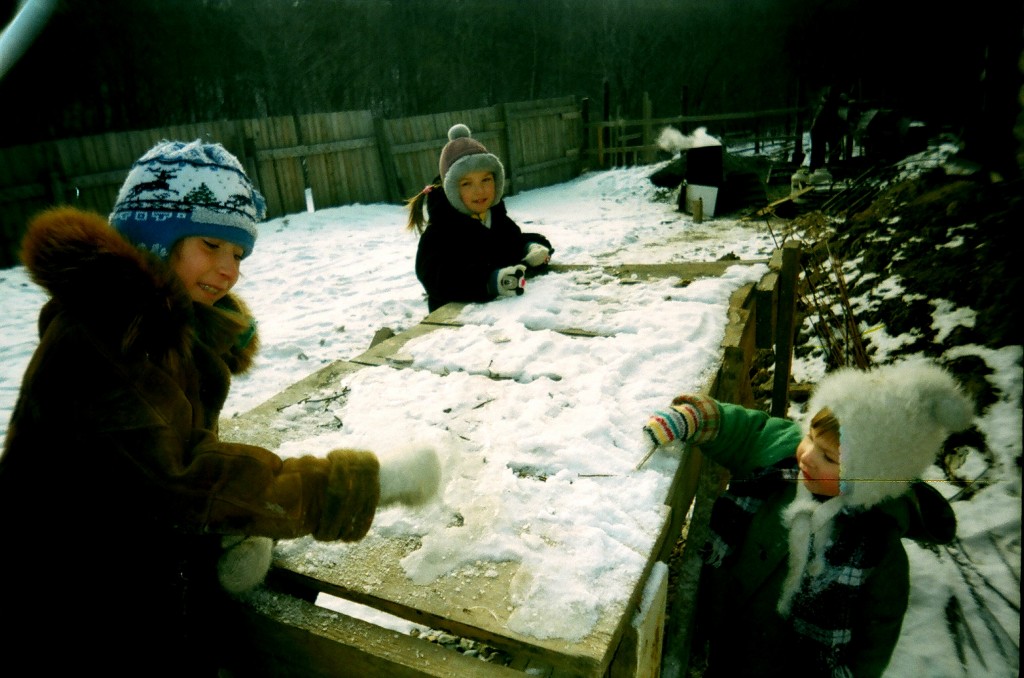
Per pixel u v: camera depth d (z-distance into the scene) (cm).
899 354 368
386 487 113
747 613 170
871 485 140
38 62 677
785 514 159
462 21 1594
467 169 309
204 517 100
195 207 111
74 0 696
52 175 714
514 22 1669
